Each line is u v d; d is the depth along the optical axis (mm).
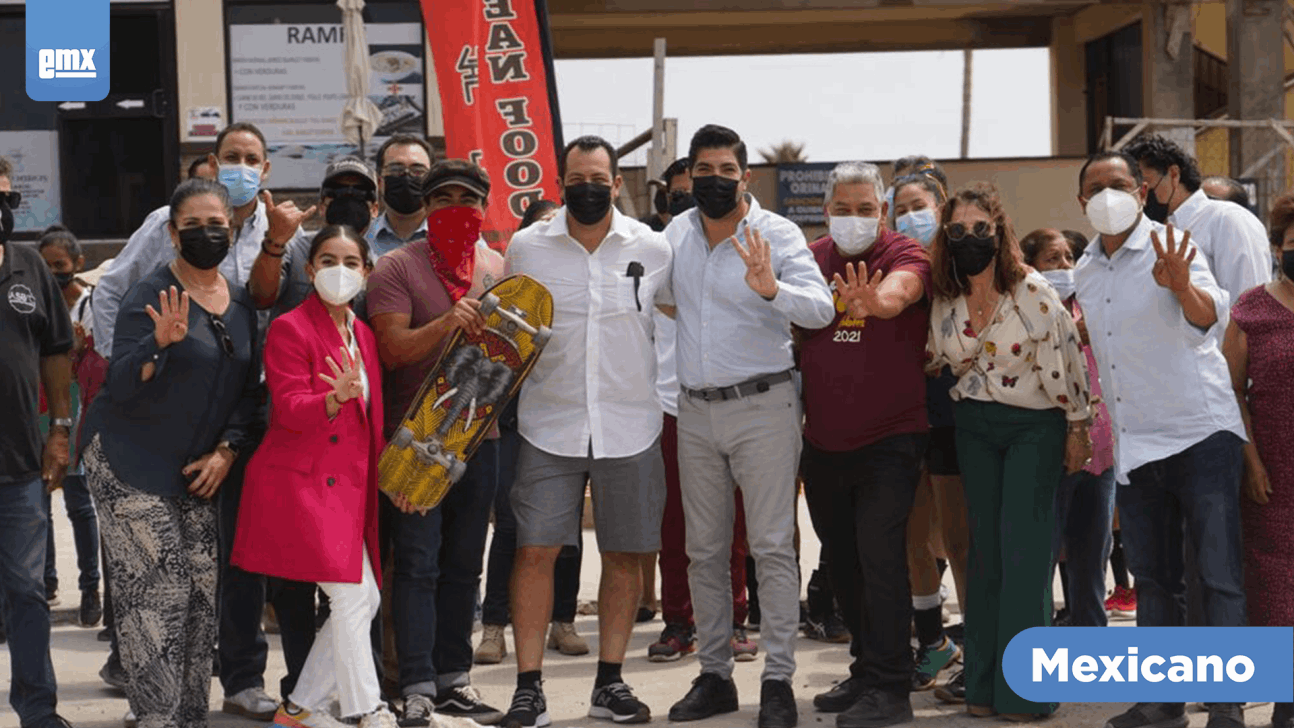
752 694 6953
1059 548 6957
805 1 20828
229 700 6656
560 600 8008
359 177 6500
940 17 23500
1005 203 20031
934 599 7012
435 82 15180
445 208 6277
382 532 6539
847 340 6336
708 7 20734
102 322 6500
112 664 7188
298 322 5867
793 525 6406
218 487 5957
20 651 6023
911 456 6320
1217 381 6109
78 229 15508
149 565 5789
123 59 15383
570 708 6734
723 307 6375
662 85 12953
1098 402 7016
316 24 15172
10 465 6008
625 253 6387
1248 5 19281
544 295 6137
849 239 6297
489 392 6082
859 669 6621
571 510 6402
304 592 6215
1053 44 23797
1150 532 6262
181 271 5965
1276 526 6156
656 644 7785
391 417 6328
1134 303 6152
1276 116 19312
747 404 6328
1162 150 6754
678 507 7684
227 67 15148
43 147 15461
